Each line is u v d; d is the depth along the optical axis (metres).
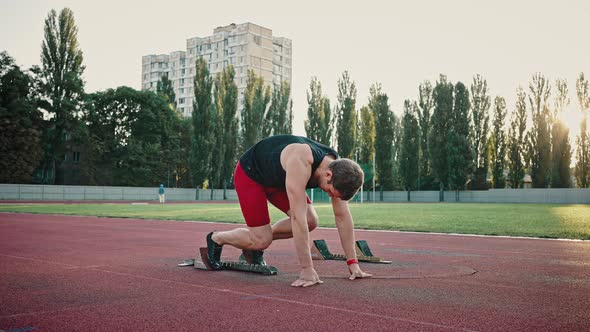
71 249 6.35
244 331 2.33
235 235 4.20
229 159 53.78
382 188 55.41
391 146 54.88
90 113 48.59
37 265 4.78
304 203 3.60
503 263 5.06
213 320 2.55
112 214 17.62
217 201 49.19
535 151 49.22
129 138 50.62
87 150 49.00
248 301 3.04
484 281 3.85
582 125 47.38
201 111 50.31
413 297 3.17
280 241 7.56
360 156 56.16
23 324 2.48
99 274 4.19
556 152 47.81
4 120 40.75
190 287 3.54
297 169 3.53
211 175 52.47
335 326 2.43
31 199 40.16
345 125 54.84
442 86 51.12
